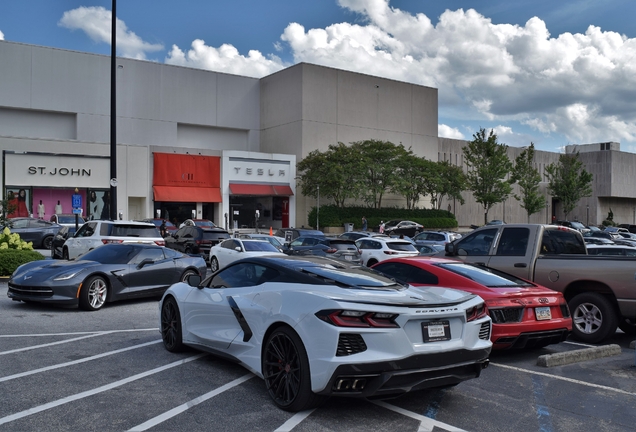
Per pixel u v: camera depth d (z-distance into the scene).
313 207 50.78
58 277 10.73
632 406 6.06
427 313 5.26
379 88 58.28
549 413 5.75
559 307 8.29
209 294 6.90
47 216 40.12
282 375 5.49
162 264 12.45
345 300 5.12
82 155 41.53
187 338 7.20
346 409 5.54
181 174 45.78
